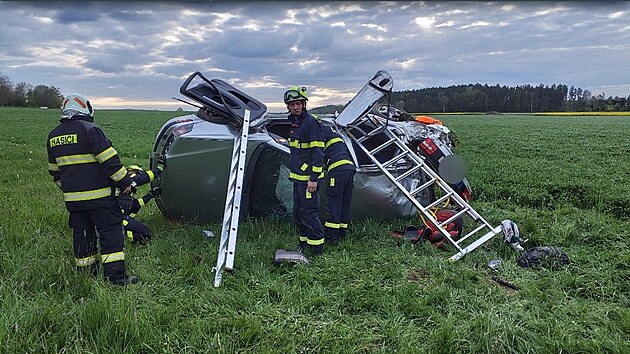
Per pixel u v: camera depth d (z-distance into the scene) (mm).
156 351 3193
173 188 5777
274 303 3945
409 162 6340
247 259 4773
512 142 23547
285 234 5688
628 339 3465
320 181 5453
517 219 6629
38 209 6523
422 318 3754
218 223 5953
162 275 4441
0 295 3719
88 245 4336
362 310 3883
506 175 10391
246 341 3344
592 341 3307
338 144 5434
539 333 3488
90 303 3527
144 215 6660
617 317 3752
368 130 6586
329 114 6703
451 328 3459
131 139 24047
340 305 3924
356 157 6078
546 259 4840
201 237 5453
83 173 4109
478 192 8820
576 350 3275
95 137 4062
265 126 6453
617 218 7301
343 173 5320
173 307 3764
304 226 5191
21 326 3289
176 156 5691
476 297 4047
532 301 3975
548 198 8250
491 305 3908
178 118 6367
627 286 4277
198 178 5730
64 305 3660
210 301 3904
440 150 6246
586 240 5695
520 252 5227
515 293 4273
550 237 5754
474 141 24328
